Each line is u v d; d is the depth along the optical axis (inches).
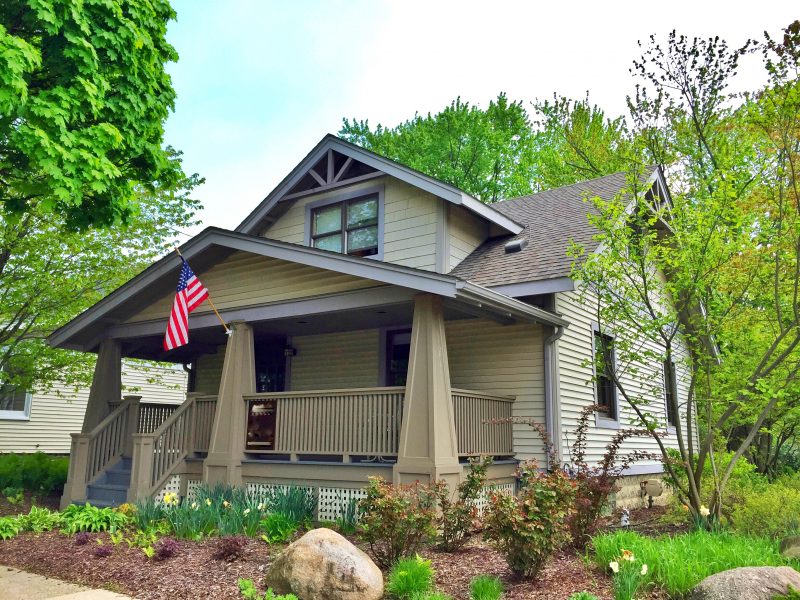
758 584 175.2
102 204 357.1
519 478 383.9
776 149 378.3
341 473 350.6
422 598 197.0
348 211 507.5
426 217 459.8
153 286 444.5
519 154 1141.7
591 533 270.2
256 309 407.8
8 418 709.9
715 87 514.9
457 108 1084.5
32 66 280.1
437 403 320.2
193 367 591.5
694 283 318.3
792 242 317.7
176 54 382.9
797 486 364.8
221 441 392.8
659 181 507.5
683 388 608.7
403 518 241.3
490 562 247.3
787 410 362.3
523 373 401.7
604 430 449.1
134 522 335.3
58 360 592.4
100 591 232.5
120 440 459.5
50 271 552.1
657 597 193.3
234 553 258.2
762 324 368.5
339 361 489.4
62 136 297.7
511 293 388.8
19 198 360.8
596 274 337.7
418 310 336.2
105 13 323.6
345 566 211.6
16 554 290.7
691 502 308.8
